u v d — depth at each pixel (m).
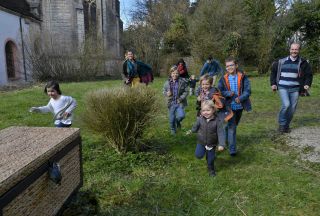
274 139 6.61
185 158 5.50
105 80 24.31
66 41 27.77
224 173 4.88
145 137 6.06
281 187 4.34
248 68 26.50
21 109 10.33
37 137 2.98
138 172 4.89
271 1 25.17
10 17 22.66
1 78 21.41
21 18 24.09
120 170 4.98
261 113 9.60
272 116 9.13
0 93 15.62
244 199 4.05
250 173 4.85
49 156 2.61
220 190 4.30
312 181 4.56
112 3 39.91
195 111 9.65
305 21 24.89
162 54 29.77
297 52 6.65
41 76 23.83
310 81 6.75
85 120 5.57
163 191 4.24
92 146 5.97
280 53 25.25
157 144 6.19
